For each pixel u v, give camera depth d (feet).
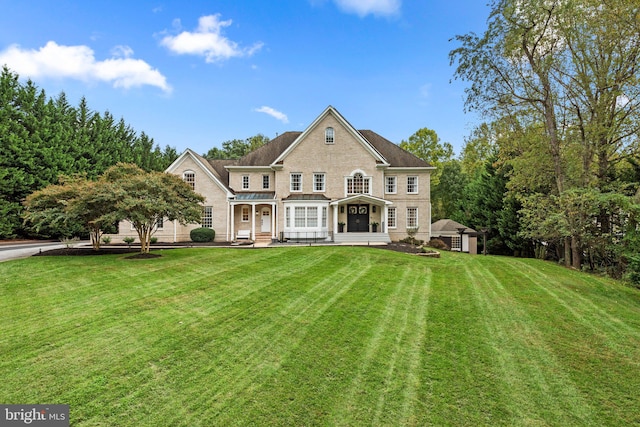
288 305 28.68
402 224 92.89
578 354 19.92
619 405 14.82
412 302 30.40
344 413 14.06
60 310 26.73
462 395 15.47
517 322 25.43
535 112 68.64
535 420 13.71
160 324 23.77
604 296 34.88
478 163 108.06
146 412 13.88
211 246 73.10
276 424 13.26
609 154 62.80
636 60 55.16
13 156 102.94
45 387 15.56
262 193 94.38
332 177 91.04
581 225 54.95
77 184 57.06
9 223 100.37
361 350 20.04
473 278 41.45
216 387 15.84
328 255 55.83
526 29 58.75
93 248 63.62
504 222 93.20
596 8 54.39
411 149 162.50
